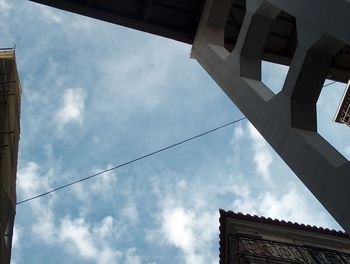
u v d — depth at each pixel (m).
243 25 13.36
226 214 15.18
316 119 10.27
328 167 8.52
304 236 15.69
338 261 14.32
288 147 10.02
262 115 11.34
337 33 8.95
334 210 8.21
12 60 15.69
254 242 13.82
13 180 15.01
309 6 10.08
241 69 12.96
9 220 14.38
